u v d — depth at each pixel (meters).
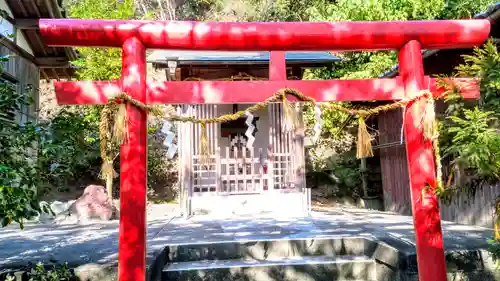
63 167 3.02
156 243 3.92
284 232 4.56
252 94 2.68
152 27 2.53
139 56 2.53
